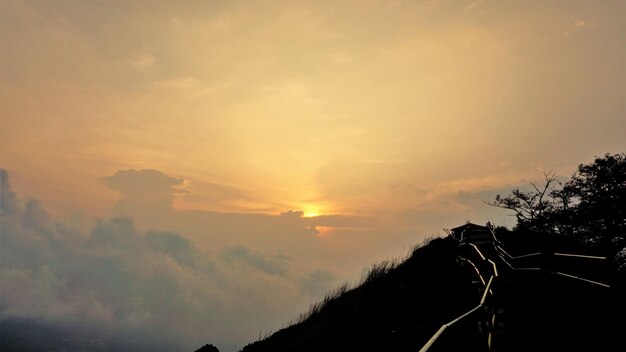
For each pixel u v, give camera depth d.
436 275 18.84
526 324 9.73
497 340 8.66
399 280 19.34
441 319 12.04
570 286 13.72
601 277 14.46
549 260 16.16
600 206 26.52
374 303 15.93
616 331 8.81
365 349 11.57
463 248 23.59
